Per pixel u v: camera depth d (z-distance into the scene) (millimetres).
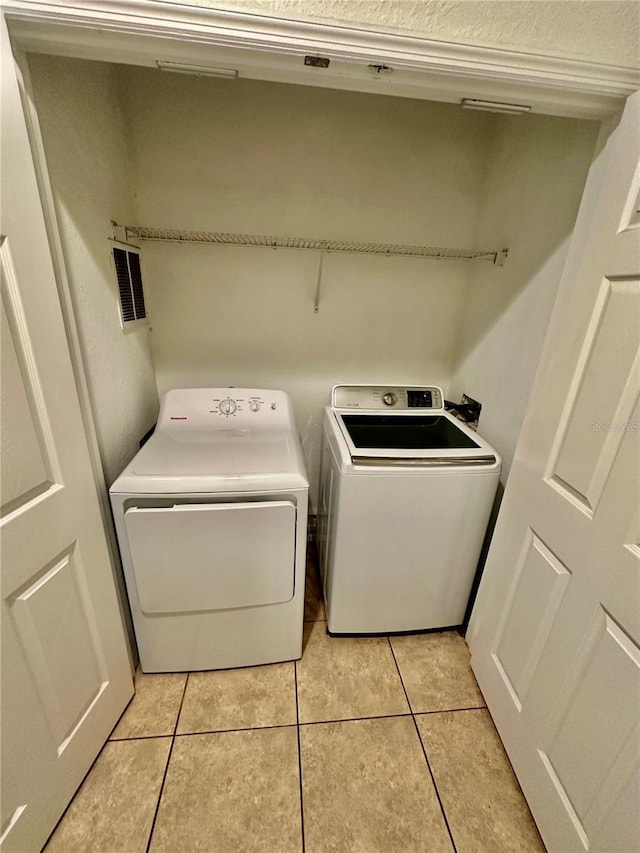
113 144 1366
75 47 816
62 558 985
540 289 1360
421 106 1593
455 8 800
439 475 1366
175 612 1365
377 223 1748
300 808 1130
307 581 1999
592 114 962
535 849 1063
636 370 792
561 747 993
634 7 828
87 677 1126
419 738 1319
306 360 1958
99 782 1162
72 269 1083
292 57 824
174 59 847
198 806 1124
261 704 1400
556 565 1040
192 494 1214
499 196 1616
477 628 1511
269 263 1760
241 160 1583
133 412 1544
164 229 1631
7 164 758
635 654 786
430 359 2039
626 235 832
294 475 1276
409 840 1075
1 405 772
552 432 1062
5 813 860
